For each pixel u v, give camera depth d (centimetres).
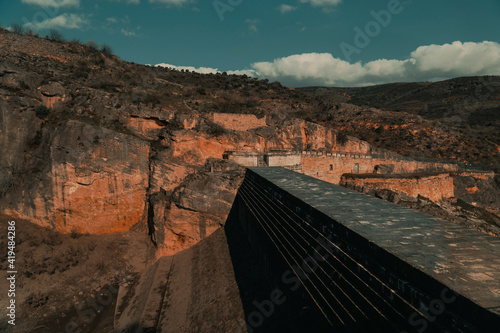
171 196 2672
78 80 3738
